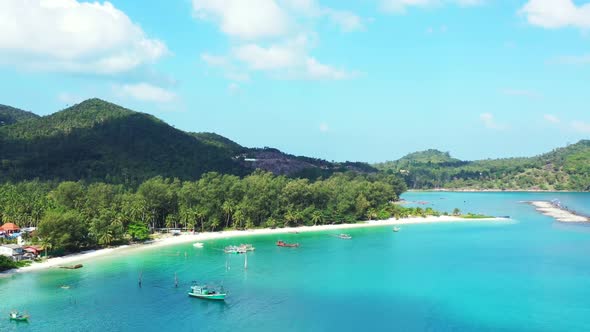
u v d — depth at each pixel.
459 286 154.75
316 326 119.00
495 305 135.62
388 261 193.62
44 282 153.75
